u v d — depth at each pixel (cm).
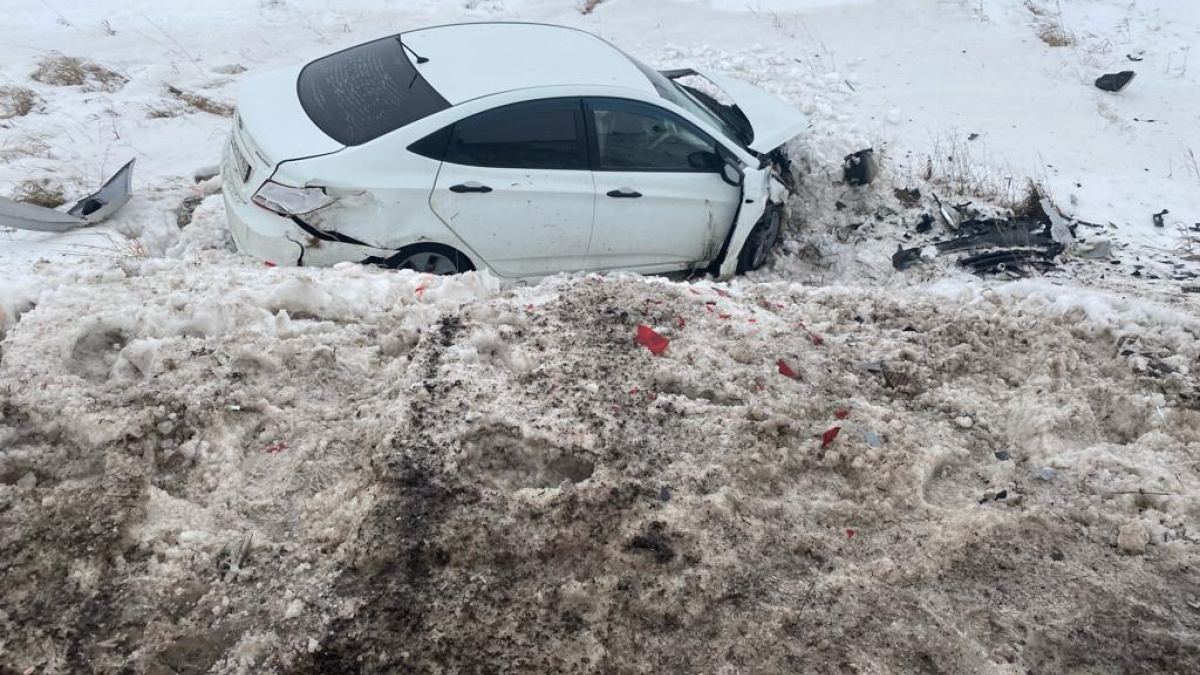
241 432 360
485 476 351
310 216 520
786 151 800
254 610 288
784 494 357
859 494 360
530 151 566
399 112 547
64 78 907
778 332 473
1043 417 407
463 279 496
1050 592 318
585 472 362
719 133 634
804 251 739
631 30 1095
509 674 275
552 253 597
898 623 301
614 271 627
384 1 1166
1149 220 753
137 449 343
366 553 306
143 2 1120
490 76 572
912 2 1171
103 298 434
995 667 287
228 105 891
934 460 376
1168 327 499
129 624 280
